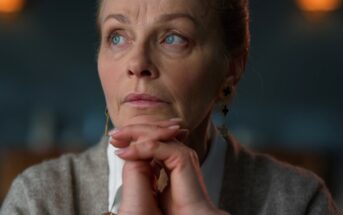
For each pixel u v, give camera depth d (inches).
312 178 46.8
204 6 37.7
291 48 178.4
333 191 167.2
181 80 36.7
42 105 183.9
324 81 178.1
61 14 183.0
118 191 40.5
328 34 177.0
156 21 36.2
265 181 45.6
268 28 178.7
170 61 36.4
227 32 40.0
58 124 181.9
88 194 43.4
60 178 43.8
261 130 178.5
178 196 33.2
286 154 158.6
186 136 37.3
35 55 183.6
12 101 186.1
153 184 34.6
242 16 41.7
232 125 176.9
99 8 40.1
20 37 183.2
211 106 41.1
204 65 37.9
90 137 181.8
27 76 183.9
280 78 178.5
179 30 36.7
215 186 44.6
